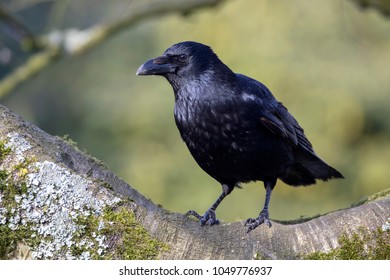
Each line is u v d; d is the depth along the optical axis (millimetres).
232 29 18453
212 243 5562
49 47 11391
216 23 18500
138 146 19500
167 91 19875
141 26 21328
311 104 18172
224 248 5574
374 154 18516
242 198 17781
